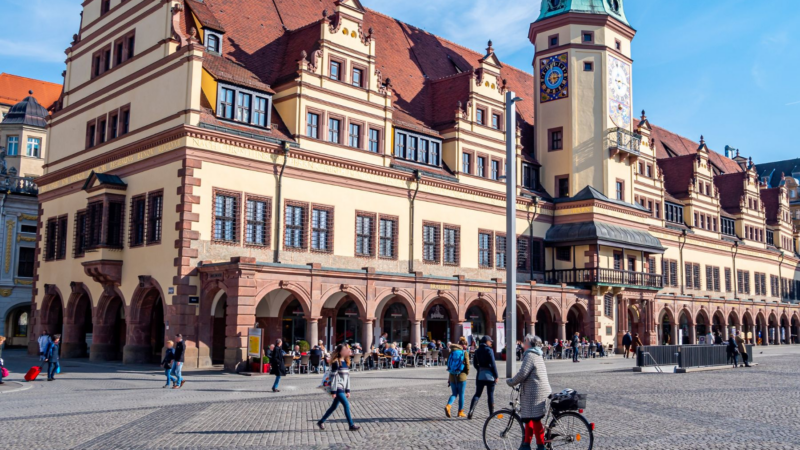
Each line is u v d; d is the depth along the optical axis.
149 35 37.00
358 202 39.44
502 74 60.50
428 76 50.72
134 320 34.78
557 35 54.09
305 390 24.34
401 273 37.25
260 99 36.41
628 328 55.03
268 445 14.16
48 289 41.59
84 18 43.38
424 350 37.00
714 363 36.94
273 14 43.00
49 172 43.62
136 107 37.00
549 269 51.16
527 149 53.81
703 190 70.62
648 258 60.25
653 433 15.58
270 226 35.25
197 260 32.44
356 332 39.66
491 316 42.78
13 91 69.56
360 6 40.62
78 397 22.12
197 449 13.78
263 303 36.00
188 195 32.38
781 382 28.45
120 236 36.16
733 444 14.34
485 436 13.57
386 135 41.44
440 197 43.97
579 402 12.68
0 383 26.03
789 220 89.69
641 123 62.06
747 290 76.62
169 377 25.08
